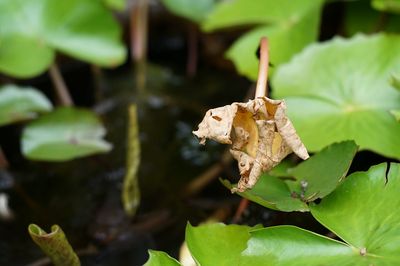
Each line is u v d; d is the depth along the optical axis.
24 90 0.92
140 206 0.83
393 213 0.63
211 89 1.01
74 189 0.86
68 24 0.93
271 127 0.61
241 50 0.91
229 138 0.61
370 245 0.62
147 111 0.98
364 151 0.82
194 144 0.92
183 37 1.13
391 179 0.65
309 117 0.77
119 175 0.87
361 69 0.79
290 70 0.81
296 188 0.67
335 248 0.63
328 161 0.67
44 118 0.90
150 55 1.12
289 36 0.90
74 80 1.05
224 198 0.83
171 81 1.04
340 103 0.78
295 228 0.64
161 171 0.88
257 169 0.62
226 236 0.67
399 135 0.74
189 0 1.04
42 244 0.65
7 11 0.92
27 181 0.87
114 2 0.97
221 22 0.94
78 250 0.78
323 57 0.81
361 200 0.65
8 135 0.94
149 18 1.12
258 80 0.65
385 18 0.91
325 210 0.65
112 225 0.81
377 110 0.76
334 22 0.99
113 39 0.93
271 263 0.63
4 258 0.78
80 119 0.90
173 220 0.81
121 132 0.94
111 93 1.01
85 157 0.90
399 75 0.72
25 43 0.91
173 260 0.64
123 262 0.77
